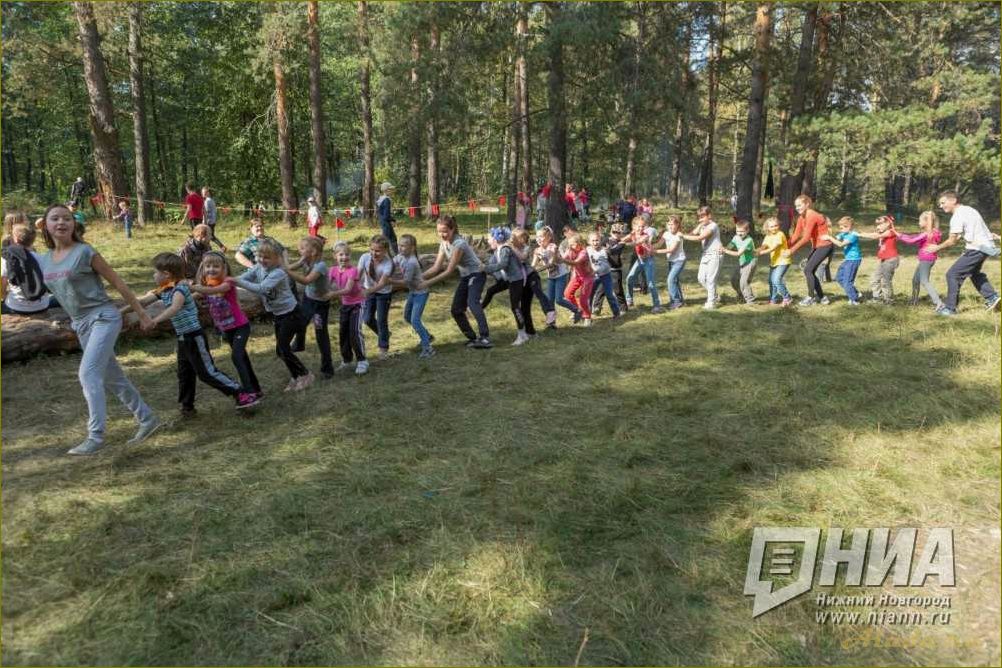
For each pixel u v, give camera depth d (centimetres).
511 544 326
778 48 2080
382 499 375
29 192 3002
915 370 589
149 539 335
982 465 402
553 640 260
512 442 455
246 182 3039
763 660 248
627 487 383
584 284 823
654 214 2981
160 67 2952
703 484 388
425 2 1526
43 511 360
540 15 2036
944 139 1502
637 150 2455
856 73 1917
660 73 1587
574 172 3506
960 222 781
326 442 459
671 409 514
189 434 478
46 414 517
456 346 732
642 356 662
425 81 1616
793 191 1855
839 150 1598
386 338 684
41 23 2327
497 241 746
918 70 2012
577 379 597
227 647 259
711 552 318
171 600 286
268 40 2005
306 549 324
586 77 1702
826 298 913
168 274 476
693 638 260
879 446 434
